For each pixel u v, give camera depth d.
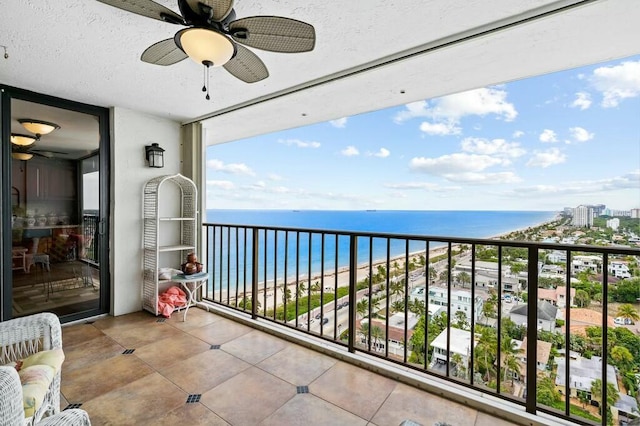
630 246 1.44
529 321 1.70
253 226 3.10
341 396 1.90
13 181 2.74
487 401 1.78
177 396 1.87
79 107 3.10
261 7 1.63
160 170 3.61
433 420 1.68
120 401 1.81
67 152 3.05
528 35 1.86
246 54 1.74
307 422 1.66
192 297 3.50
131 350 2.48
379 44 2.01
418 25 1.79
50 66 2.31
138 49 2.06
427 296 2.06
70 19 1.72
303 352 2.48
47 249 2.94
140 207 3.46
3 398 0.78
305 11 1.67
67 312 3.05
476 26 1.80
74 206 3.11
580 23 1.72
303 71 2.41
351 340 2.39
